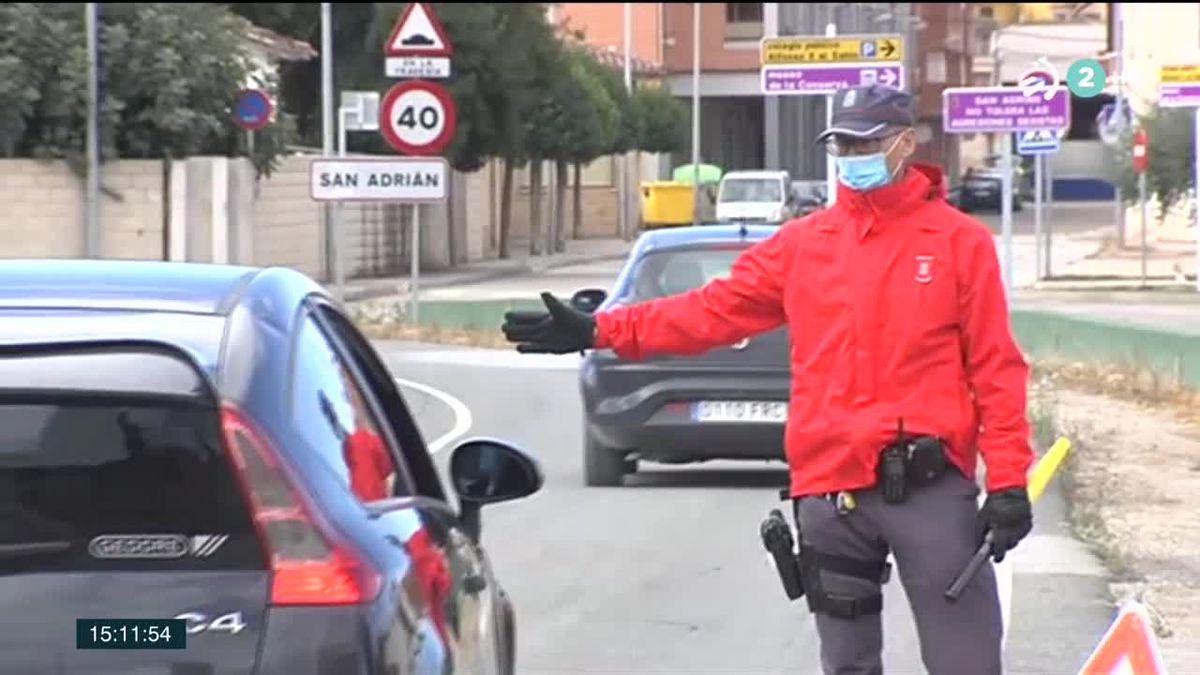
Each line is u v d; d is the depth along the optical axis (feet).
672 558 102.22
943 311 50.06
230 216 299.79
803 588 52.31
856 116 49.85
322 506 36.17
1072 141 552.00
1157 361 181.06
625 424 123.54
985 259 50.26
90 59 282.15
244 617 34.65
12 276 41.86
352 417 42.14
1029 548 104.47
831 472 50.65
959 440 50.26
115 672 34.17
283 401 37.35
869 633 52.21
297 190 341.62
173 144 299.38
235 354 37.29
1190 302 229.86
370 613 35.40
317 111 416.67
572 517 115.24
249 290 41.39
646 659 79.82
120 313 38.60
